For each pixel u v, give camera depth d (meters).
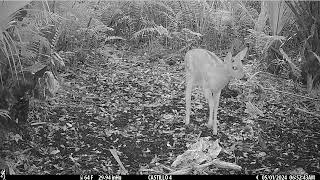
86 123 6.34
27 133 5.97
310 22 7.37
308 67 7.34
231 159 5.73
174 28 8.72
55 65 7.43
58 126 6.21
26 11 6.31
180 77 7.72
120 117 6.53
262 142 6.04
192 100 6.97
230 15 8.44
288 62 7.79
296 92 7.35
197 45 8.62
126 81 7.55
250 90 7.23
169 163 5.64
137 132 6.20
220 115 6.62
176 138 6.09
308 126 6.46
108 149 5.84
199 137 6.10
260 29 7.95
